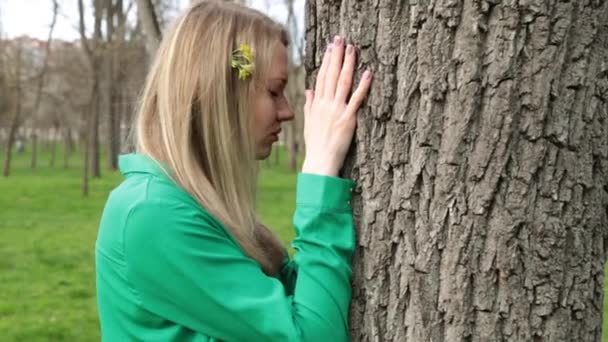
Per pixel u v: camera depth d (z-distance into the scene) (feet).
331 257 5.81
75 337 22.62
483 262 5.61
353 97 6.02
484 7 5.47
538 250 5.58
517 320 5.61
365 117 6.02
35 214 53.26
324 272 5.74
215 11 6.13
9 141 98.37
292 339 5.46
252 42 6.09
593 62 5.62
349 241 5.96
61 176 99.91
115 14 83.66
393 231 5.92
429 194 5.73
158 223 5.60
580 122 5.60
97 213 54.65
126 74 72.84
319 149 6.07
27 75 101.55
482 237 5.61
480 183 5.58
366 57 6.01
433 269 5.74
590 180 5.70
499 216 5.57
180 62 6.01
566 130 5.56
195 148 6.06
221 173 6.04
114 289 5.82
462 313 5.67
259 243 6.73
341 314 5.75
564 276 5.65
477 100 5.55
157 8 44.52
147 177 5.86
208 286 5.59
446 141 5.64
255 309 5.54
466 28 5.53
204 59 5.99
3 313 25.18
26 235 42.47
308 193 5.97
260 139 6.29
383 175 5.95
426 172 5.73
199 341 5.69
